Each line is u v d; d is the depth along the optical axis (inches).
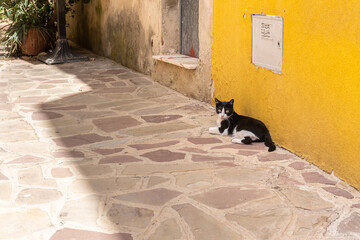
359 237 119.7
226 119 202.7
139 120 230.1
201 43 255.0
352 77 143.5
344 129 149.4
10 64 394.6
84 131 213.9
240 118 201.2
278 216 131.0
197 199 142.6
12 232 124.5
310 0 161.2
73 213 134.9
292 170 163.8
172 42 308.0
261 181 154.9
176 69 287.1
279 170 163.8
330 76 153.9
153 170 166.4
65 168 169.3
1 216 133.0
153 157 179.5
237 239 120.2
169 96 277.9
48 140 201.5
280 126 187.3
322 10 155.2
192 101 264.8
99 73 351.6
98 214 134.3
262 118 201.2
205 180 156.6
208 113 239.6
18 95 282.4
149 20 320.5
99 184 154.9
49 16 445.7
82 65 387.2
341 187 148.9
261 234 122.2
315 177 157.1
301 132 173.2
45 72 358.0
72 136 206.8
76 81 323.6
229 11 221.8
